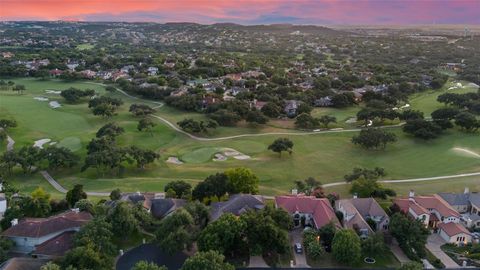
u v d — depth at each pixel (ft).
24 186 424.05
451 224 321.11
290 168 477.77
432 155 517.96
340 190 410.52
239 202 329.93
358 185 378.94
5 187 387.75
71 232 290.15
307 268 273.54
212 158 510.99
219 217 294.05
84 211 319.47
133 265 268.00
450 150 531.09
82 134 590.14
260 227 280.72
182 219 290.97
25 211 321.52
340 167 483.10
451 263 284.20
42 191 345.10
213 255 245.04
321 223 309.01
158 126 634.43
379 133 543.39
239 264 274.57
